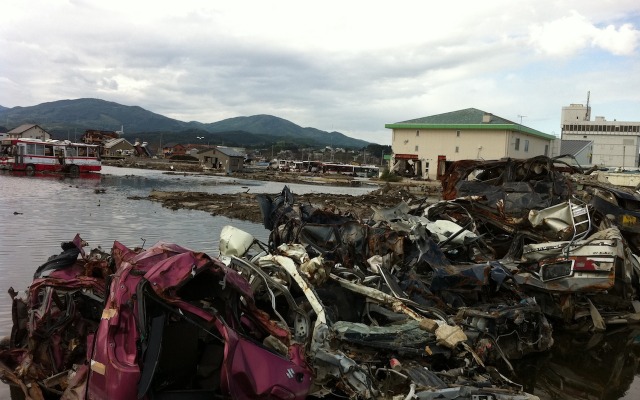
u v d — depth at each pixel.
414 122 67.69
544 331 7.36
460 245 8.98
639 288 9.78
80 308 5.73
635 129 106.31
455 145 63.00
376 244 8.40
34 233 14.73
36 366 5.51
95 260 6.27
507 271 8.04
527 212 11.14
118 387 4.00
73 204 23.12
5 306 8.02
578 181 12.66
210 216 21.52
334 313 6.28
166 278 4.37
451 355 5.82
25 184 34.06
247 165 115.69
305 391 4.58
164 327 4.32
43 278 5.85
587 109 116.69
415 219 10.16
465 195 12.81
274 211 10.93
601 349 7.88
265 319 5.04
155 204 25.28
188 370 4.53
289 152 193.12
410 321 6.13
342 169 94.44
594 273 8.38
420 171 65.94
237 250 7.30
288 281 6.42
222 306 4.79
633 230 11.20
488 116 62.00
